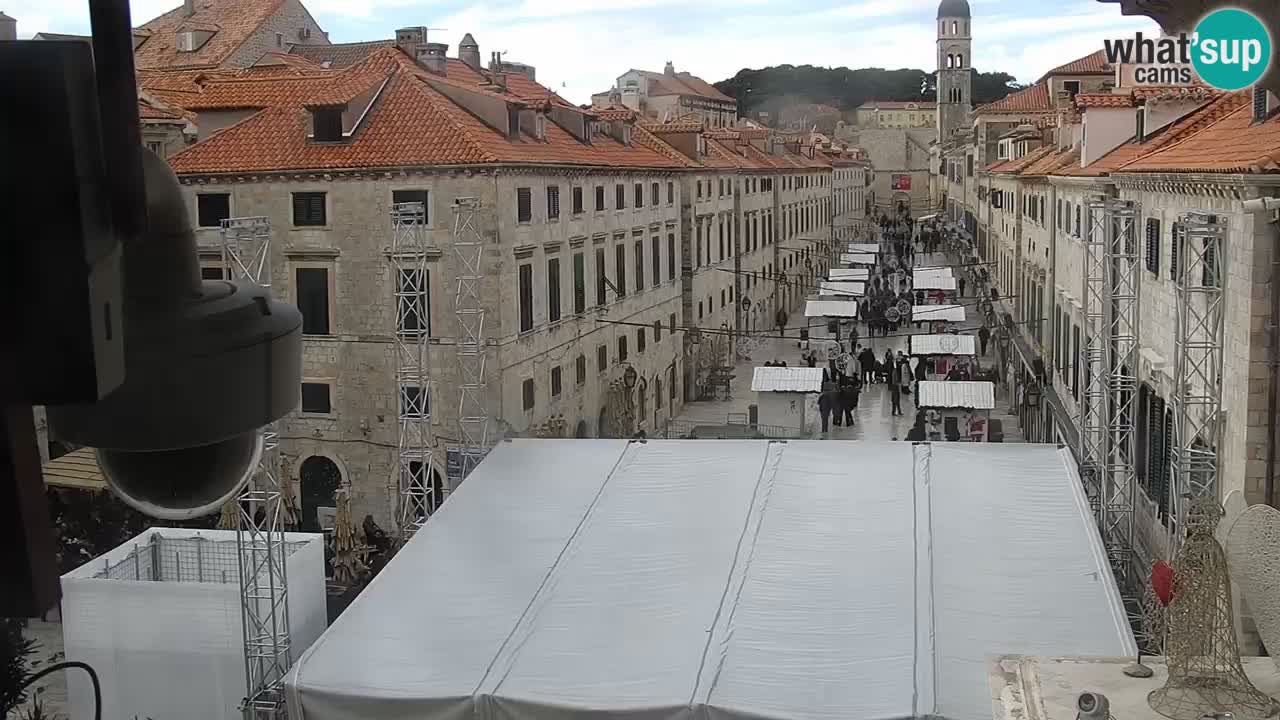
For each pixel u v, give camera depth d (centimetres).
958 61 15125
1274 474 1706
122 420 288
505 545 2175
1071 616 1789
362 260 3450
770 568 2014
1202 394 2002
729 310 7019
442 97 3747
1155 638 1274
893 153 16825
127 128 224
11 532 235
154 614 2278
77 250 209
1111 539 2508
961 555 2034
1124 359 2509
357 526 3531
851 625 1789
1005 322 5953
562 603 1933
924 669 1636
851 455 2591
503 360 3416
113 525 2922
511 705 1623
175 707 2286
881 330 7481
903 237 12588
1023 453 2562
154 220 291
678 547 2128
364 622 1895
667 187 5544
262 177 3488
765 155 8750
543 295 3781
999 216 6794
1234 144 1961
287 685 1697
